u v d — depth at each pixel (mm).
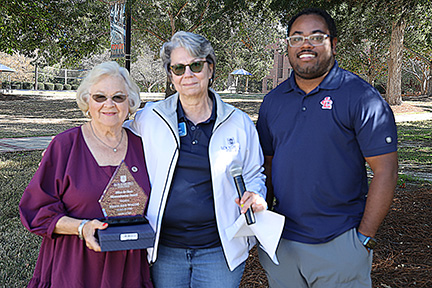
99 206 1940
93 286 1895
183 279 2164
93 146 2006
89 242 1792
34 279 1952
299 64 2051
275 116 2211
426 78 41312
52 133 12664
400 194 5934
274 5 7684
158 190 2064
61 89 43000
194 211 2072
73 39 15859
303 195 2080
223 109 2158
